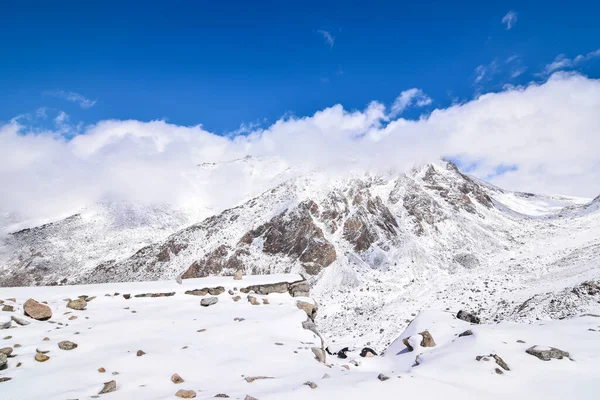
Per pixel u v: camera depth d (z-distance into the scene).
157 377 12.74
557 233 160.75
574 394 14.75
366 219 184.25
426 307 81.38
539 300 53.03
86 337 15.85
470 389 14.59
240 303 23.38
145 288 23.61
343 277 143.12
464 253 151.12
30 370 12.70
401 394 12.45
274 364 14.88
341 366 18.09
